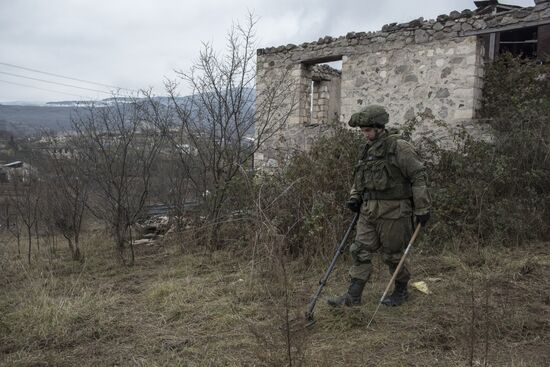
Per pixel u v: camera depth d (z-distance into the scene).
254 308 4.06
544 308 3.71
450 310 3.77
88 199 7.54
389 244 3.85
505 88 7.93
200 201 7.52
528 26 7.53
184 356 3.29
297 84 10.48
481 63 8.22
